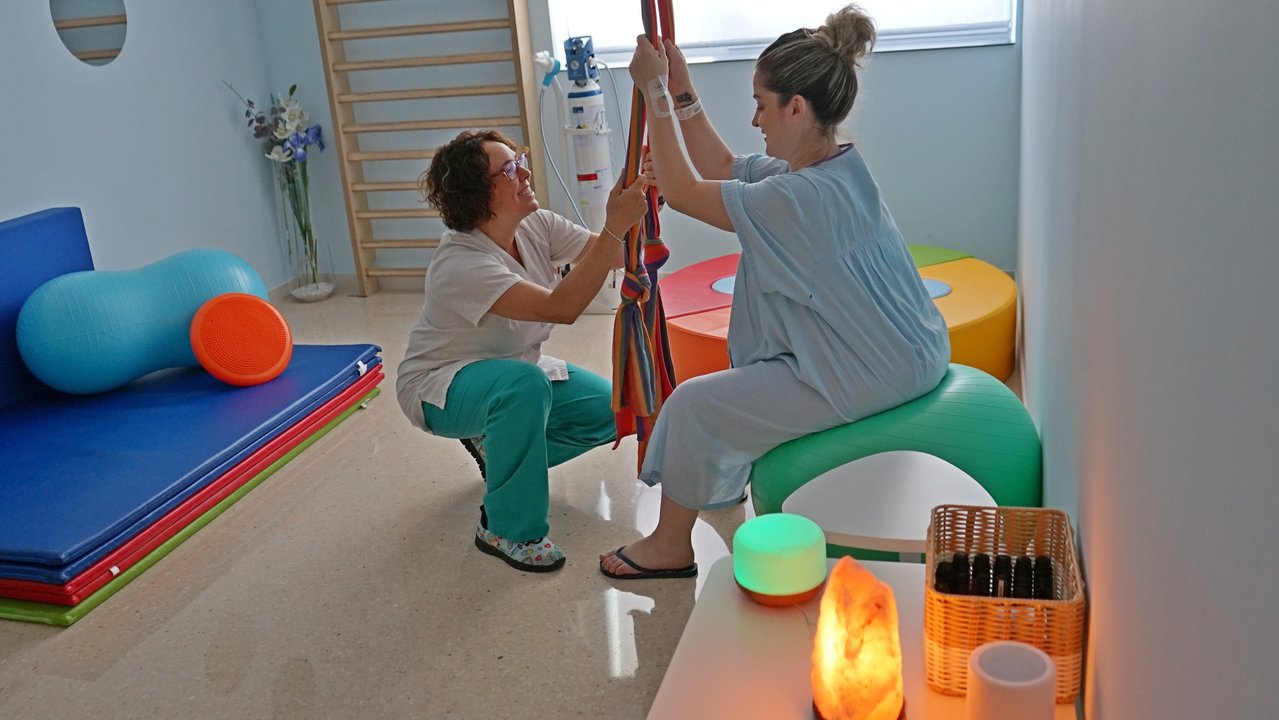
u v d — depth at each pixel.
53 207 3.84
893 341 2.23
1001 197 4.29
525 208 2.57
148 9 4.27
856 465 2.12
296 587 2.55
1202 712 0.76
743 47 4.42
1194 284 0.79
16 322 3.49
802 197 2.12
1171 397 0.87
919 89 4.22
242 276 3.67
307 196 5.04
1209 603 0.74
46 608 2.47
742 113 4.50
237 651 2.31
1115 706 1.16
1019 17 4.04
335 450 3.33
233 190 4.83
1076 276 1.65
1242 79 0.65
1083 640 1.51
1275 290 0.57
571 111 4.25
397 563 2.63
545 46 4.64
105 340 3.37
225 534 2.83
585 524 2.76
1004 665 1.21
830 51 2.13
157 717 2.11
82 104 3.97
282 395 3.39
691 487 2.33
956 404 2.26
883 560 2.00
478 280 2.48
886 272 2.26
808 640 1.56
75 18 3.91
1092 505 1.40
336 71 4.83
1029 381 2.94
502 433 2.49
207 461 2.93
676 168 2.16
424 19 4.78
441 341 2.64
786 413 2.24
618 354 2.42
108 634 2.41
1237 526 0.66
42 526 2.58
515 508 2.55
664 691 1.46
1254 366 0.62
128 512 2.64
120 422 3.24
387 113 4.98
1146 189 1.00
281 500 3.01
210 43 4.63
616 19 4.56
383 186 4.92
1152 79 0.97
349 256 5.20
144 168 4.29
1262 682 0.61
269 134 4.81
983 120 4.20
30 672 2.29
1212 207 0.73
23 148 3.72
